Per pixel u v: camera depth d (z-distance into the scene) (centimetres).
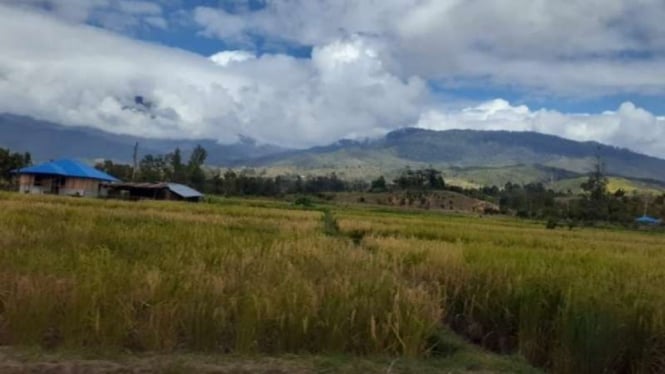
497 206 11650
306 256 1273
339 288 805
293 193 12375
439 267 1255
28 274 784
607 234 4984
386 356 699
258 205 6812
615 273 1240
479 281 1048
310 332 706
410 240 2205
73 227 1725
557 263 1346
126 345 678
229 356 665
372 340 703
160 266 969
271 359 661
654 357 763
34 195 4969
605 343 731
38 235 1434
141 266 915
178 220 2681
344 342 702
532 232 4038
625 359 766
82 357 626
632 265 1508
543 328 818
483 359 729
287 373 625
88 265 882
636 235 5488
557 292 885
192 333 692
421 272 1237
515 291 915
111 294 730
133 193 7256
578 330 743
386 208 9381
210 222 2683
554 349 775
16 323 663
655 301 858
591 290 876
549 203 10738
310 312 716
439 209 11062
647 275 1271
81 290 711
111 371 597
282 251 1327
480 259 1363
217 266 1023
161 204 4731
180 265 966
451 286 1084
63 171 6869
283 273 947
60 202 3991
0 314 718
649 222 8975
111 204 4203
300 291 771
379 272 1052
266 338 703
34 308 670
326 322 709
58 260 940
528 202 11006
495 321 909
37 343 654
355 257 1295
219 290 773
